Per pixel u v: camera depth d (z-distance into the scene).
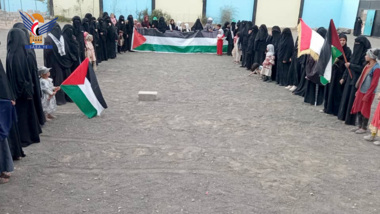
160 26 19.89
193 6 30.23
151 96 8.57
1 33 21.11
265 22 31.16
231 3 30.53
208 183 4.70
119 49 16.92
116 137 6.16
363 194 4.60
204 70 13.11
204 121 7.16
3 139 4.24
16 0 28.33
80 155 5.43
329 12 31.97
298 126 7.11
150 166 5.12
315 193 4.56
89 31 12.30
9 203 4.13
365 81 6.54
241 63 15.12
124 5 29.72
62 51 7.60
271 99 9.16
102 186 4.55
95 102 7.17
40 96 6.21
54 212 3.98
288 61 10.37
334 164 5.45
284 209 4.17
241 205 4.21
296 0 30.84
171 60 15.41
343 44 7.57
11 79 5.21
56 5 29.20
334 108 7.88
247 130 6.74
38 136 5.83
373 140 6.45
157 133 6.41
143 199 4.27
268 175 4.98
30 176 4.77
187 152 5.63
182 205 4.17
